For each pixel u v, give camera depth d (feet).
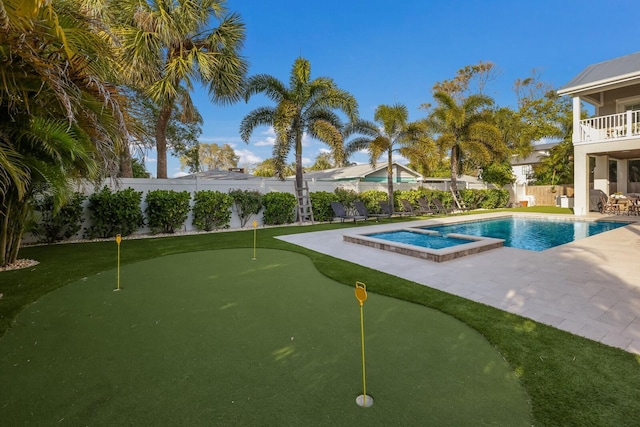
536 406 6.44
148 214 32.07
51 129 13.30
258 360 8.21
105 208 28.53
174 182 34.60
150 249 23.70
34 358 8.32
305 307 11.96
